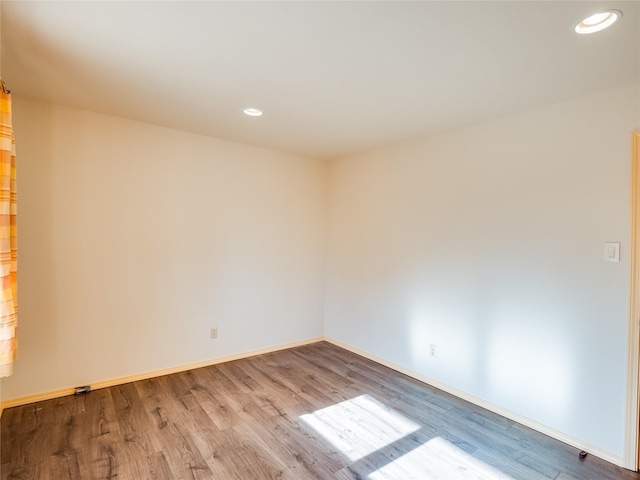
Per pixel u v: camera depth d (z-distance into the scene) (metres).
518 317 2.56
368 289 3.82
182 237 3.30
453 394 2.97
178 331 3.30
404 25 1.55
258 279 3.83
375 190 3.75
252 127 3.09
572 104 2.30
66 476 1.85
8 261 1.79
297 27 1.59
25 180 2.56
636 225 2.04
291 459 2.04
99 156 2.85
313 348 4.14
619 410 2.09
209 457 2.04
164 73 2.08
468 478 1.91
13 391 2.55
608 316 2.14
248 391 2.93
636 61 1.81
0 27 1.61
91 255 2.84
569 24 1.51
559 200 2.35
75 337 2.79
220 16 1.52
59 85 2.28
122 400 2.70
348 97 2.37
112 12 1.50
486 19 1.49
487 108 2.51
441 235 3.09
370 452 2.13
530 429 2.45
